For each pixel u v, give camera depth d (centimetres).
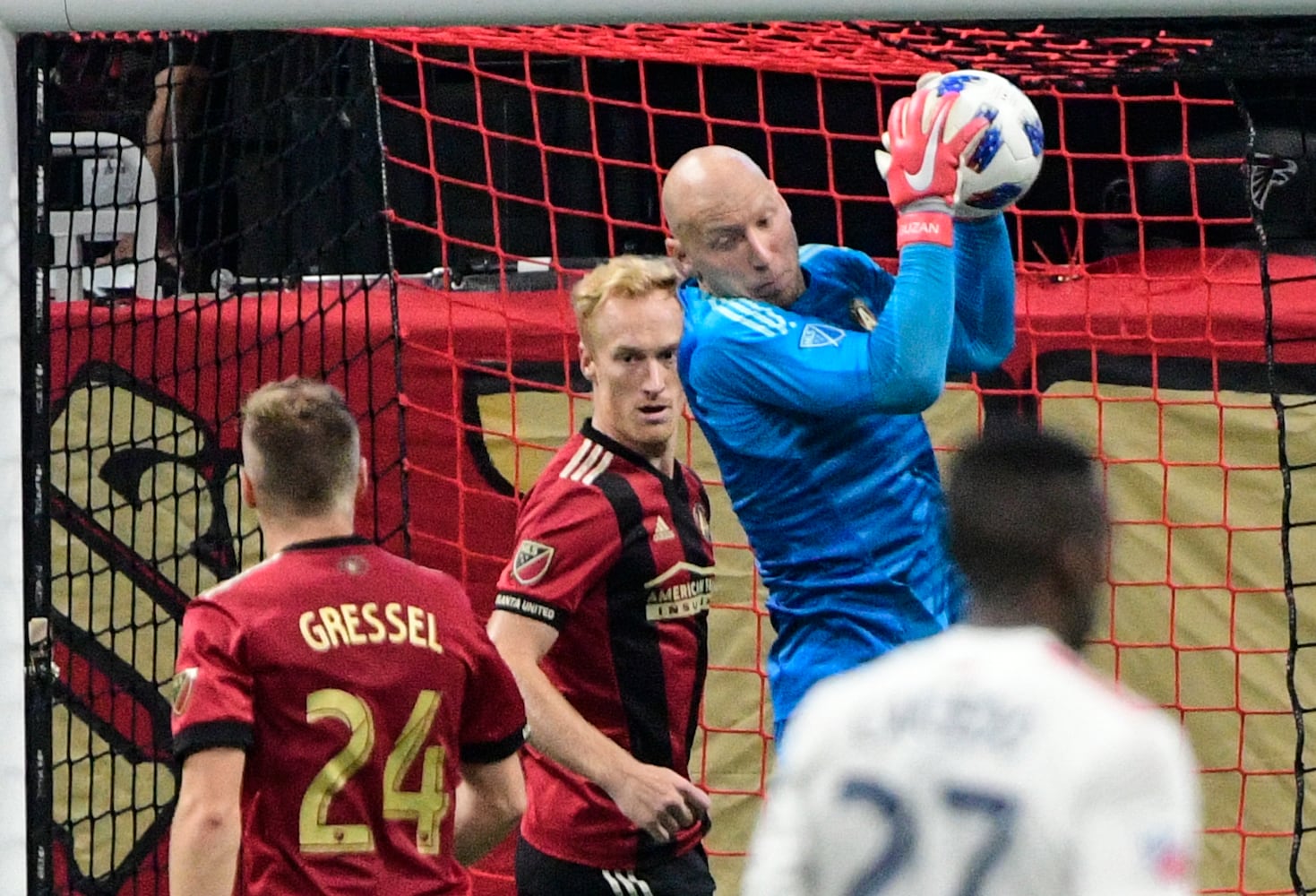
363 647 1135
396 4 1264
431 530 1834
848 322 1447
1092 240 2366
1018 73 1948
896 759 728
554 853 1445
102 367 1819
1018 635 755
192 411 1822
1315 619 1862
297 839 1116
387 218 1847
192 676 1105
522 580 1384
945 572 1455
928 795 716
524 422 1834
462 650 1180
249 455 1167
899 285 1343
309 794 1116
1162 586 1872
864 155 2375
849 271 1468
